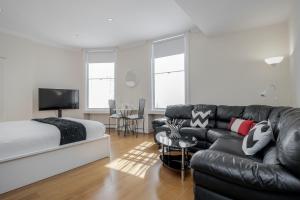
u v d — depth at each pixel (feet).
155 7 10.35
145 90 16.66
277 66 10.96
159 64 16.24
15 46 13.88
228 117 10.73
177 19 12.00
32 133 7.14
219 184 4.33
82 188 6.52
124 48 17.76
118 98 18.12
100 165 8.73
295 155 3.32
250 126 8.68
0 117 12.96
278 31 10.93
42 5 10.01
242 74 12.11
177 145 7.48
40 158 7.08
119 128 17.20
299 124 3.69
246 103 12.01
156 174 7.71
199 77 13.74
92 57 18.70
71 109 17.78
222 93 12.87
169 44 15.38
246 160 4.26
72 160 8.23
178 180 7.17
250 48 11.82
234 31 12.25
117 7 10.32
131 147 11.79
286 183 3.47
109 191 6.32
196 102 13.88
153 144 12.51
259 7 9.08
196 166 4.63
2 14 11.05
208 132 9.87
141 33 14.53
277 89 10.98
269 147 5.63
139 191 6.34
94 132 9.33
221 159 4.39
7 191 6.19
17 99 13.89
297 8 8.07
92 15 11.28
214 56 13.12
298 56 8.15
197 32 13.73
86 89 18.81
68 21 12.12
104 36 15.14
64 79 17.51
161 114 15.81
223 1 8.51
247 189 3.92
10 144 6.29
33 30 13.62
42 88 15.39
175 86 15.40
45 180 7.11
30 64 14.79
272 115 7.52
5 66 13.30
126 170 8.12
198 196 4.72
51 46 16.58
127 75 17.51
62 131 7.93
